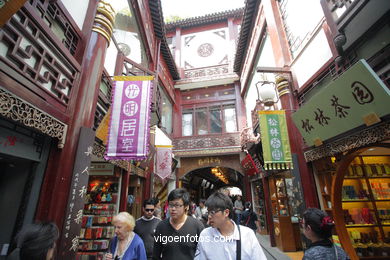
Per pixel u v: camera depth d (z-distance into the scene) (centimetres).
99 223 466
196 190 1509
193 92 1223
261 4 747
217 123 1140
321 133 396
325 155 412
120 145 326
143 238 265
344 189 470
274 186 714
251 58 896
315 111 382
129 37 614
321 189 470
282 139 490
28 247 114
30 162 248
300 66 521
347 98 309
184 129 1161
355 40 329
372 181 481
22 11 219
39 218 233
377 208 467
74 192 264
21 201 230
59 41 273
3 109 179
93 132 312
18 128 221
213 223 151
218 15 1267
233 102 1155
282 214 653
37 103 221
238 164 1064
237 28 1267
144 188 672
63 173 257
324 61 434
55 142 265
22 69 212
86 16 355
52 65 256
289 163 476
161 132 835
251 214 621
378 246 426
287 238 625
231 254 142
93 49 341
